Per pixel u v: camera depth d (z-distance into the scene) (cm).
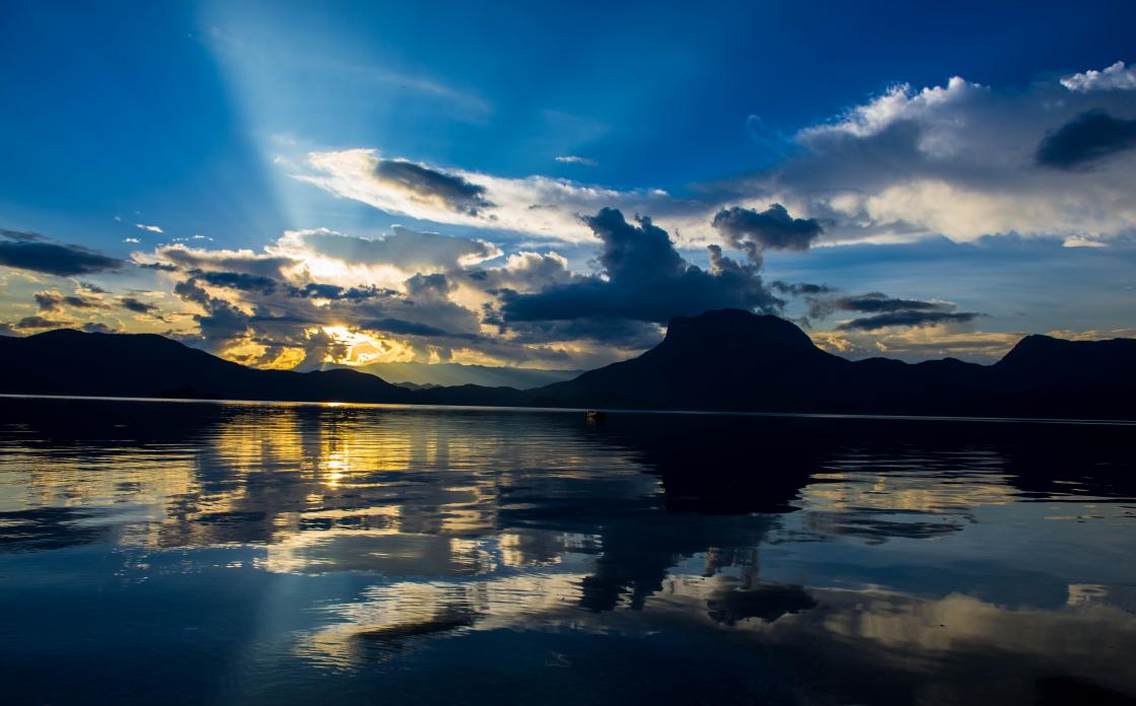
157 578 1102
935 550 1416
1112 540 1550
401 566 1205
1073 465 3869
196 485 2195
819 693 724
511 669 771
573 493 2216
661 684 740
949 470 3372
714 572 1206
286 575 1133
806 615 978
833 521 1750
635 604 1017
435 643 848
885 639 888
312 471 2717
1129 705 707
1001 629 934
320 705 675
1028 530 1666
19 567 1153
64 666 757
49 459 2972
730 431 8538
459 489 2252
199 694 695
